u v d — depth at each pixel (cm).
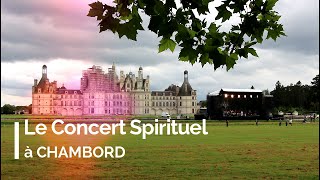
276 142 4012
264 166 2369
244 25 519
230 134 5338
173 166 2359
